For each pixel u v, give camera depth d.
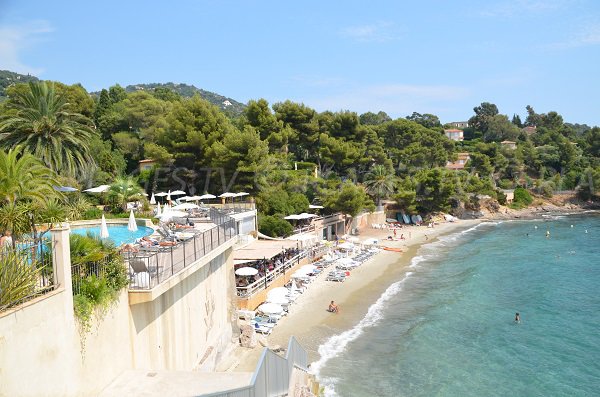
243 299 31.22
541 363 28.30
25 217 15.70
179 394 13.78
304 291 41.69
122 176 61.00
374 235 74.56
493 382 25.77
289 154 83.81
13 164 15.90
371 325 33.94
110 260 14.84
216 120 63.78
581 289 45.00
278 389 16.36
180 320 19.00
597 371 27.30
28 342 10.39
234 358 24.70
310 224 60.78
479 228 88.06
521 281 48.03
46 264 11.98
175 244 22.53
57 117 35.97
